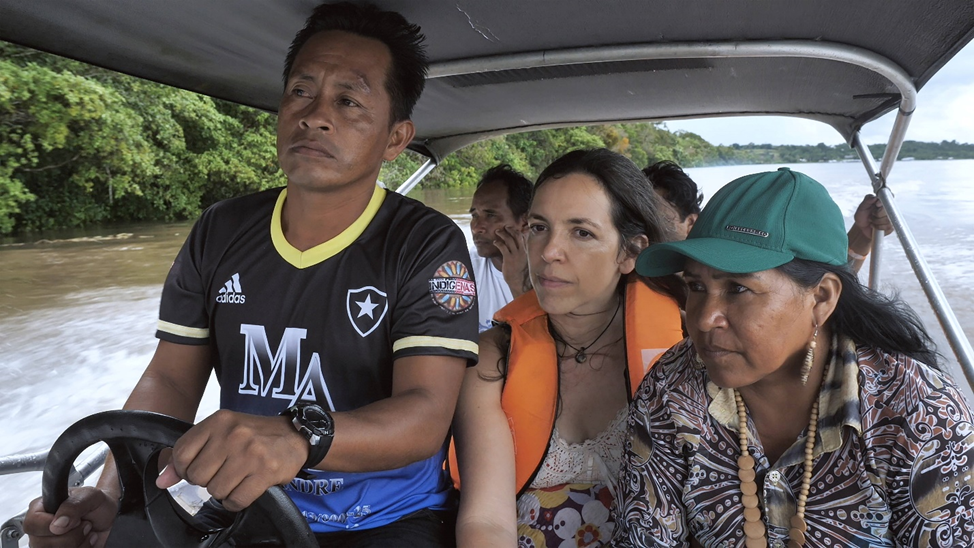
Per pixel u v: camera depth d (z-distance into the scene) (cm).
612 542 144
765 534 124
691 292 118
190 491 197
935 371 115
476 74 218
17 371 733
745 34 182
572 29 184
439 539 153
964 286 744
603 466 169
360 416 131
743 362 113
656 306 170
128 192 1859
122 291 1137
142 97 1756
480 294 316
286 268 158
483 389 169
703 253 110
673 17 173
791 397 121
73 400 660
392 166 1111
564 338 176
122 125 1645
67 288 1156
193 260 166
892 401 113
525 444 168
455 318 152
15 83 1474
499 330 177
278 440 106
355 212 160
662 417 132
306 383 155
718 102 271
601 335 174
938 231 1043
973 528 110
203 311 167
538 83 234
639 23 178
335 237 157
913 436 110
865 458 114
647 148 2455
